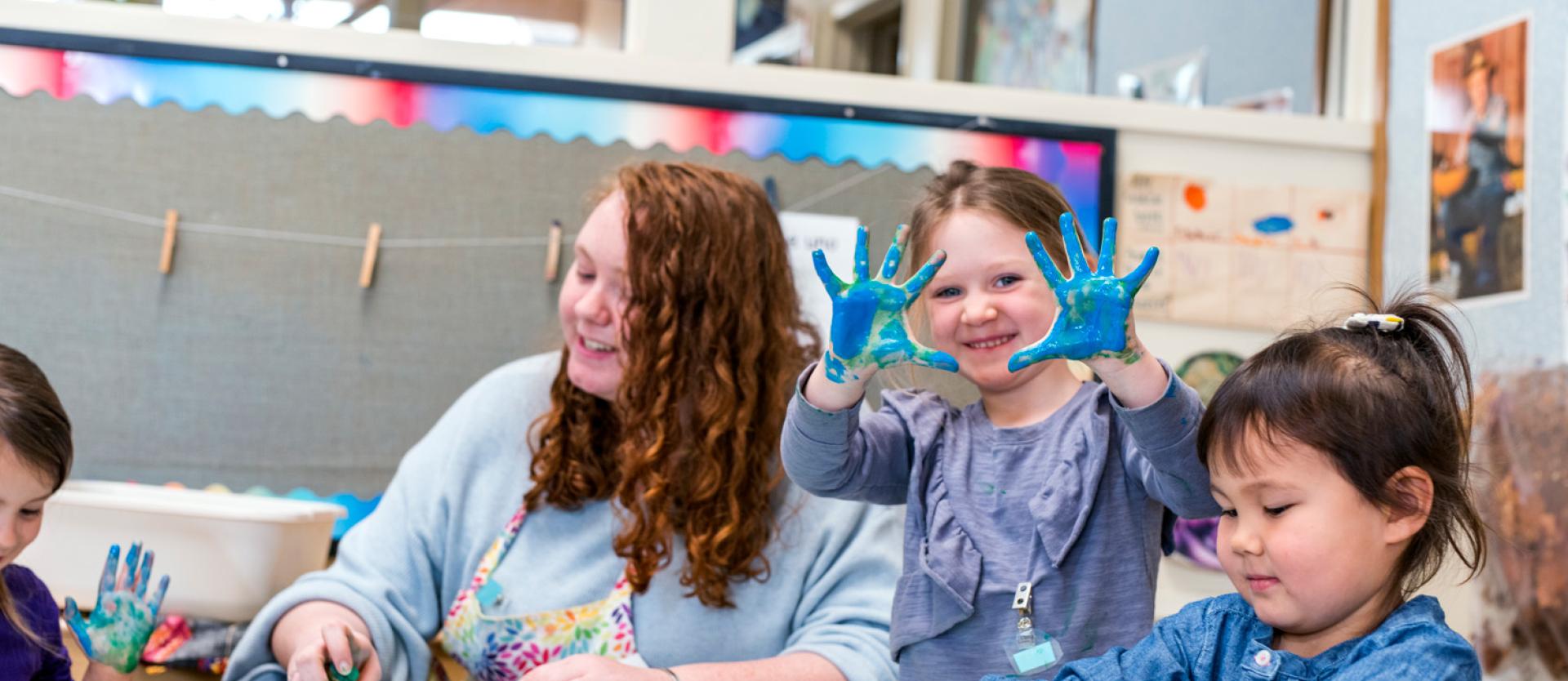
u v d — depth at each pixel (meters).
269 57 1.61
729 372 1.27
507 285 1.65
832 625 1.25
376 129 1.63
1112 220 0.88
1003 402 1.10
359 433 1.62
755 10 1.82
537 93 1.66
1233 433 0.84
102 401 1.58
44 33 1.58
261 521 1.39
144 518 1.39
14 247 1.57
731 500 1.25
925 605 1.04
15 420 1.07
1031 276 1.04
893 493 1.11
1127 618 1.02
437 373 1.64
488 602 1.28
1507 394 1.51
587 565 1.29
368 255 1.62
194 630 1.43
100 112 1.59
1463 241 1.61
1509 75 1.54
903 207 1.34
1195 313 1.73
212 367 1.60
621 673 1.13
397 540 1.33
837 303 0.91
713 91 1.68
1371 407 0.81
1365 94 1.82
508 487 1.34
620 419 1.30
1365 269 1.77
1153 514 1.05
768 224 1.33
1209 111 1.77
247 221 1.61
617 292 1.28
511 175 1.65
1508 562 1.49
